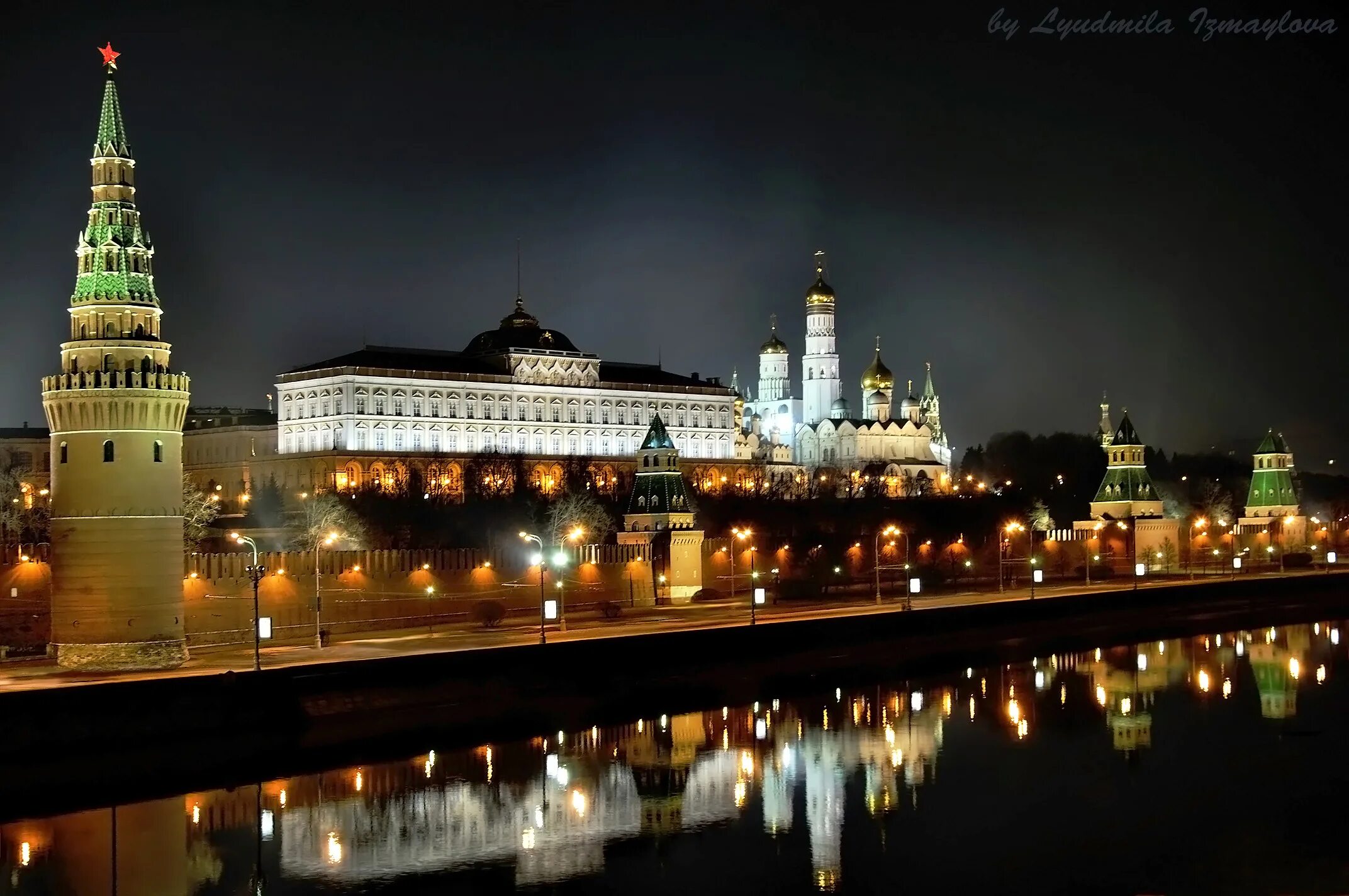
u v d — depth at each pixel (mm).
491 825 116188
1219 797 124188
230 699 129625
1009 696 171000
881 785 128625
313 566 183250
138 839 111125
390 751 137625
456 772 131125
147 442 147000
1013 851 110438
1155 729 150875
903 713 160125
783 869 106812
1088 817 118750
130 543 145625
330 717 136000
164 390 147750
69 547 145750
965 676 186375
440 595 199250
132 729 123250
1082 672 189750
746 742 144625
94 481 145375
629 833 114562
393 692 141875
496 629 191500
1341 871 105875
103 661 144375
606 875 105500
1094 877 104938
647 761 136125
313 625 181875
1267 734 147875
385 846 110625
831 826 116500
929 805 122062
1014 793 125875
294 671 134625
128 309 148750
